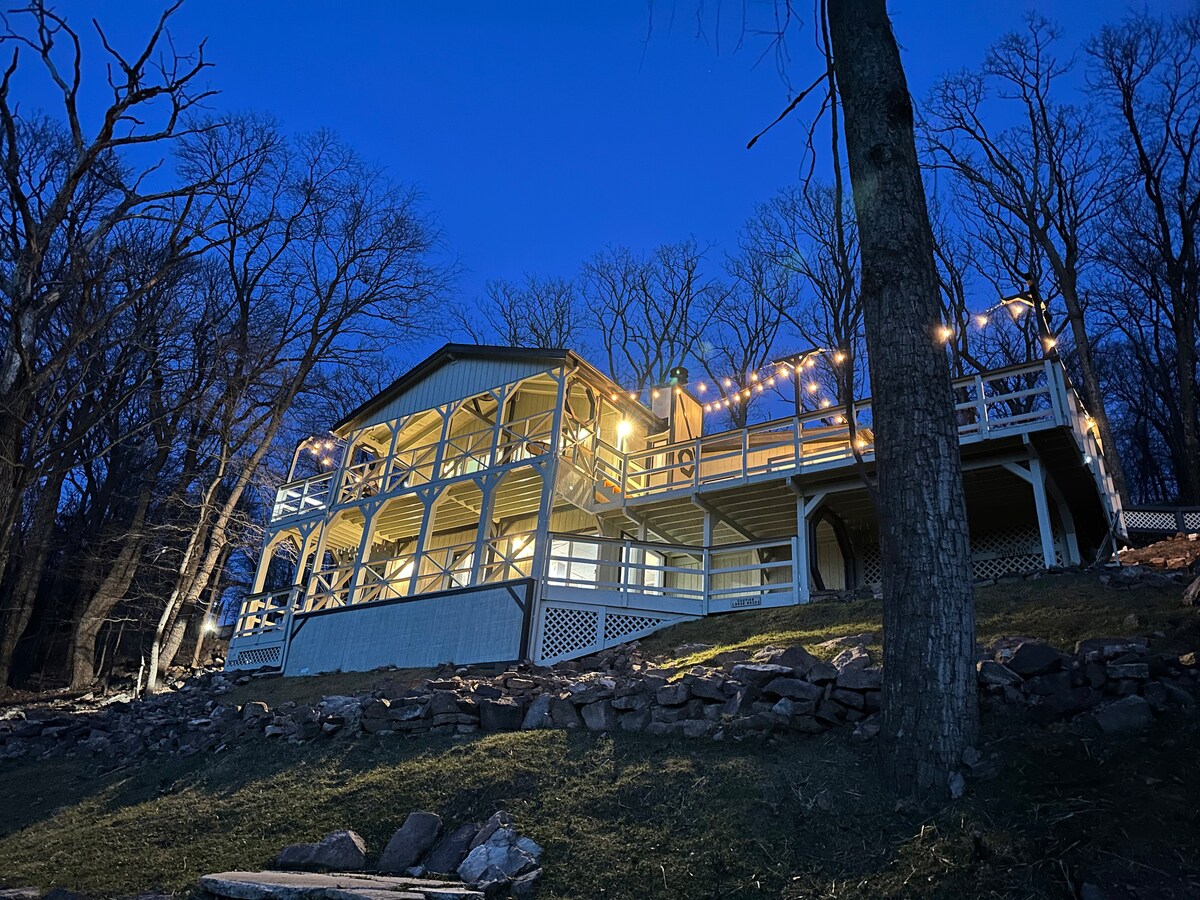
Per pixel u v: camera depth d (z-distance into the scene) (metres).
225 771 10.89
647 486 20.30
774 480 17.14
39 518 25.11
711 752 8.47
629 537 20.48
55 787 12.33
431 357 22.06
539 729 9.99
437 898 6.42
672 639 15.25
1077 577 12.92
